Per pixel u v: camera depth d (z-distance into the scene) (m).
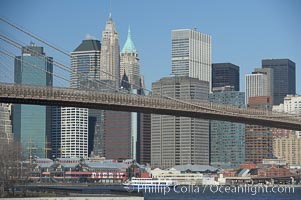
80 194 184.88
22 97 163.62
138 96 189.12
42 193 189.25
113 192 199.75
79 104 177.62
